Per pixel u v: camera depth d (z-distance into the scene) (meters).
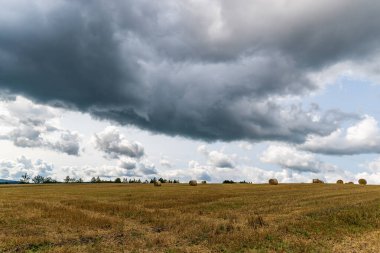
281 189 54.84
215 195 43.41
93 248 17.47
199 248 17.27
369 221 23.23
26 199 39.53
